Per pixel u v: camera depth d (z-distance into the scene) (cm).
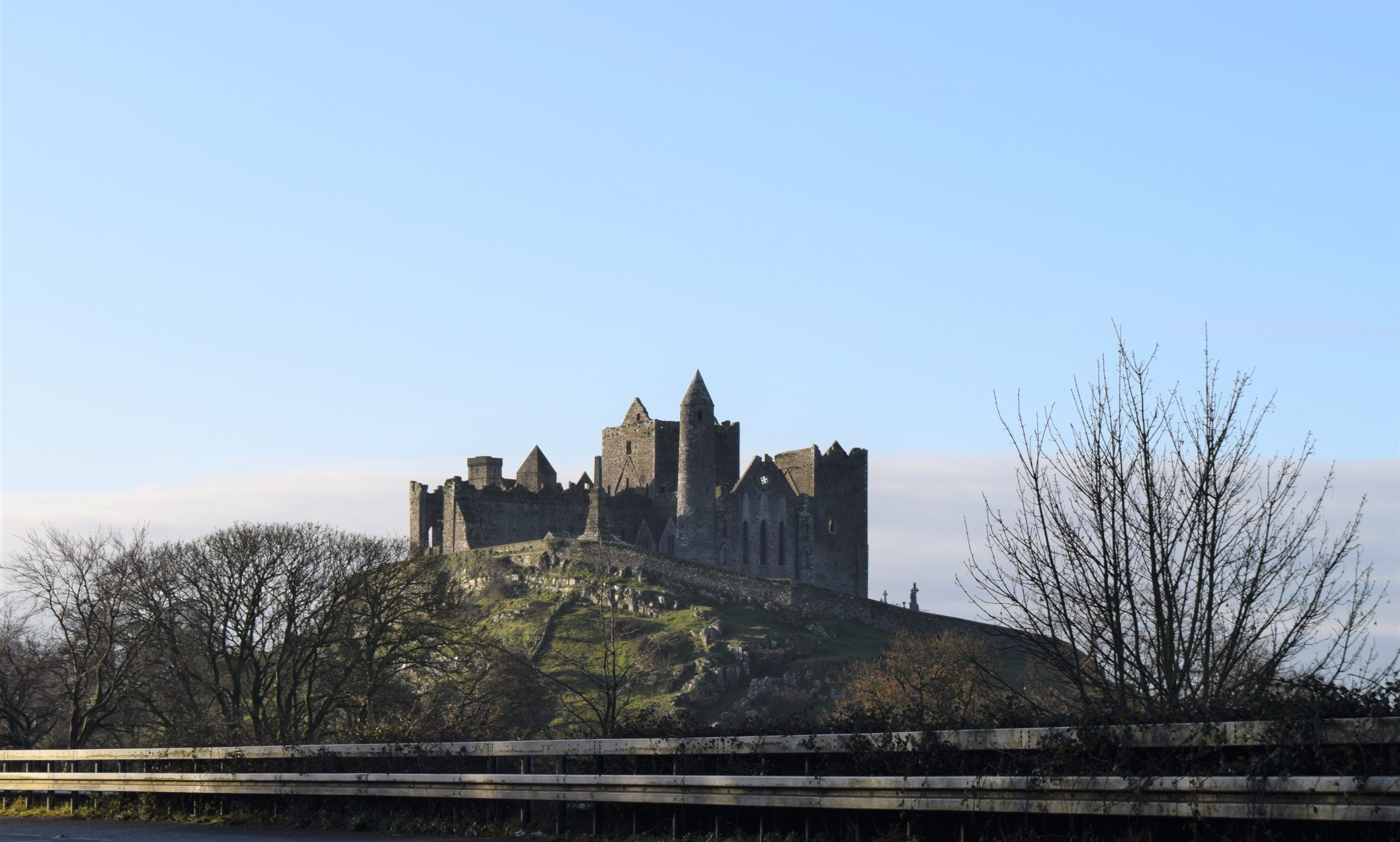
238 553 6500
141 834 2188
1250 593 1961
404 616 6894
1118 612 2003
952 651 7606
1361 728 1281
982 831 1572
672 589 13262
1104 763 1466
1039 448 2155
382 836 2105
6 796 3128
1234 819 1359
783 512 15562
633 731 2234
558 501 15275
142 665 6384
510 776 2050
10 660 6444
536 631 12388
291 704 6312
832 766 1758
